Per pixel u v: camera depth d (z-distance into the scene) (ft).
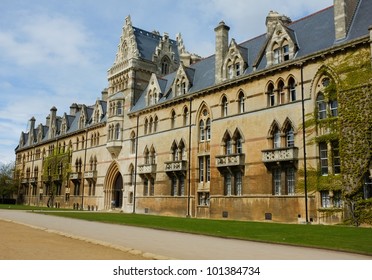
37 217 111.34
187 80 155.43
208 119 141.08
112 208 195.00
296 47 114.83
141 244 54.49
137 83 194.49
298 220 102.83
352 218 90.99
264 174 114.32
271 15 132.26
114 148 191.52
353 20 104.83
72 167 238.48
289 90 112.16
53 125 282.56
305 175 102.73
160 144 162.71
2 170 346.13
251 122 121.19
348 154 94.17
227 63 136.67
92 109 245.04
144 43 207.92
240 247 52.65
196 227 83.15
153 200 161.99
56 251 45.83
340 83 98.17
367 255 46.26
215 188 130.72
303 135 104.99
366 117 92.17
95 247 50.70
